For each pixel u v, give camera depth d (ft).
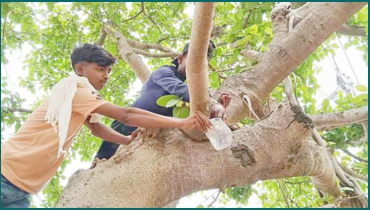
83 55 8.71
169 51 20.33
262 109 11.51
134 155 8.43
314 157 10.12
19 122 19.44
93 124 9.45
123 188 7.96
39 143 7.70
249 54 12.50
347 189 11.96
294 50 11.00
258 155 8.98
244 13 13.46
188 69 7.54
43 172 7.70
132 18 20.98
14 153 7.61
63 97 7.70
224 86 11.08
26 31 20.33
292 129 9.21
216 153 8.77
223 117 8.55
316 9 11.25
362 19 16.61
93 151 24.64
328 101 13.88
